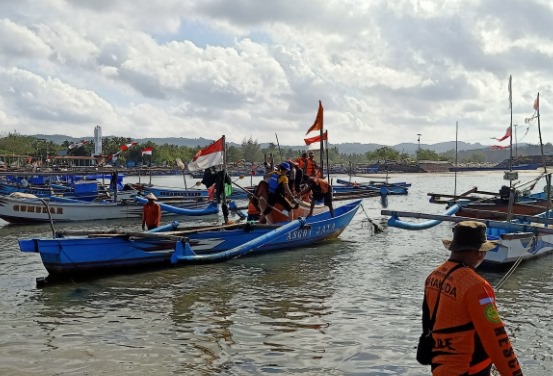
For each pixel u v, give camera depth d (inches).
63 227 960.3
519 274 524.4
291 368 293.1
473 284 148.3
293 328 360.2
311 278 517.7
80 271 507.8
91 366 294.7
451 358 150.7
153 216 653.9
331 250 684.1
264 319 381.1
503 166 4586.6
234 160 4697.3
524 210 882.1
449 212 772.0
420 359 163.0
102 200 1206.9
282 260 614.5
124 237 532.4
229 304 422.0
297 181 733.3
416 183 2763.3
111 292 462.3
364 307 410.9
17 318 384.8
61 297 445.1
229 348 323.3
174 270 554.9
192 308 410.9
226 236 617.3
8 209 968.3
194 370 290.2
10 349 320.5
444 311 152.4
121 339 339.6
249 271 551.5
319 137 927.7
